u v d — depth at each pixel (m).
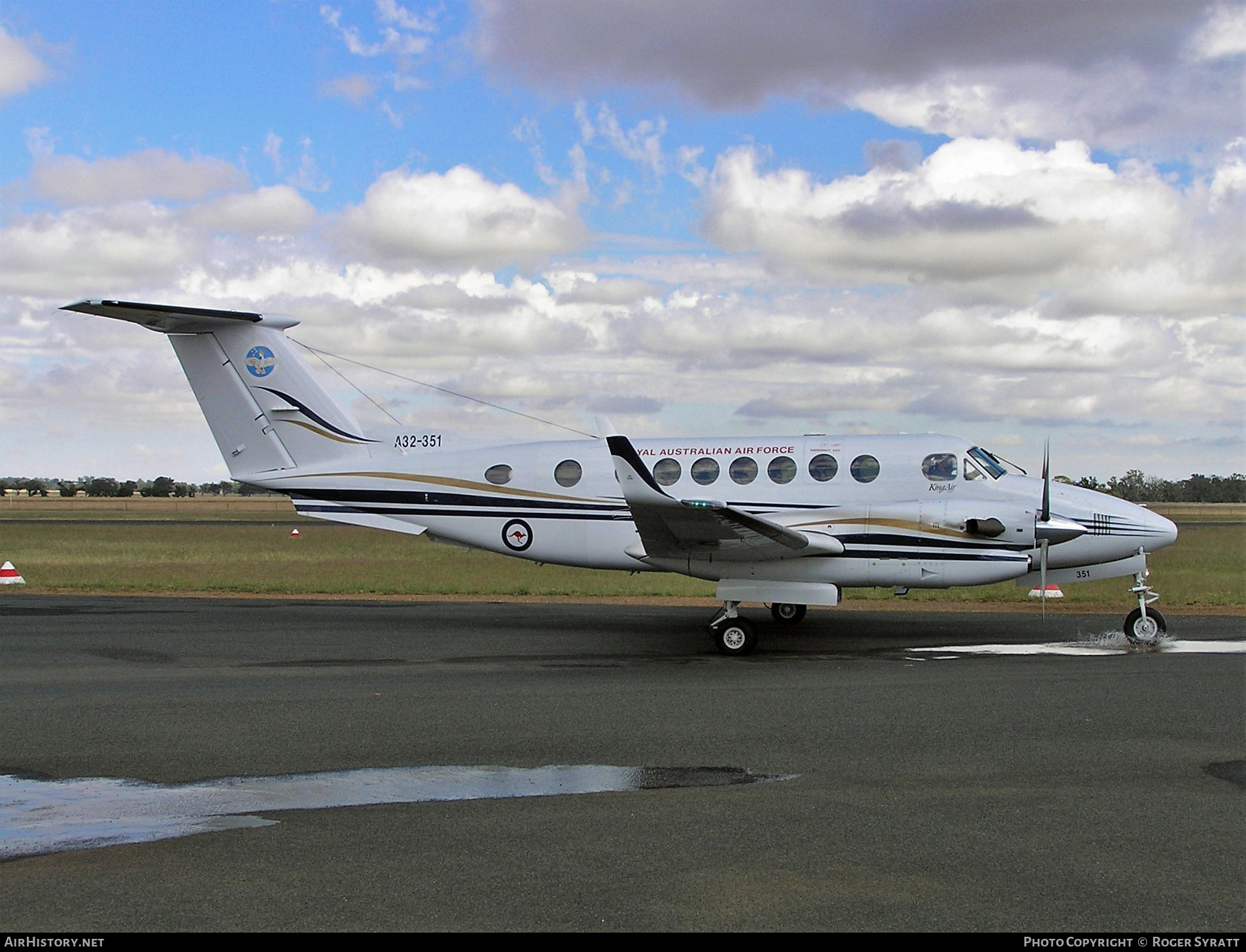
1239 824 5.53
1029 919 4.35
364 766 6.86
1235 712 8.27
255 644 12.60
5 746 7.44
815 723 8.05
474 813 5.84
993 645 12.30
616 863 5.02
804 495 13.69
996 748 7.20
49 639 12.95
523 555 14.83
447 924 4.34
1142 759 6.88
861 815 5.72
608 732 7.80
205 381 15.48
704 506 10.96
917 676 10.16
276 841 5.38
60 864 5.06
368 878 4.86
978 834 5.38
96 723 8.16
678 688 9.62
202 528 50.44
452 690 9.52
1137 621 12.45
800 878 4.81
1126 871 4.86
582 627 14.35
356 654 11.87
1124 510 12.91
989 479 13.25
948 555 12.30
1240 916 4.37
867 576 12.49
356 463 15.28
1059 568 13.23
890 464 13.52
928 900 4.55
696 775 6.61
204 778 6.60
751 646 11.95
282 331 15.44
